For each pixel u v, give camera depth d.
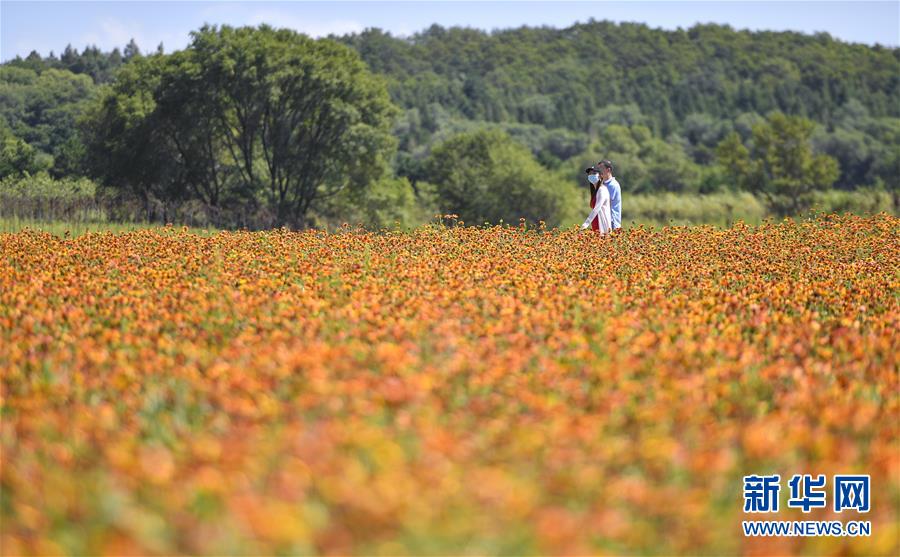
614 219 49.50
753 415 15.98
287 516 11.26
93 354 18.97
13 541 11.44
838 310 26.38
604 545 11.84
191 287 27.94
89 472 13.22
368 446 13.39
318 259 35.19
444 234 43.94
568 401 16.30
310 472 12.48
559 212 164.12
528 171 163.88
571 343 20.12
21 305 24.06
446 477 12.56
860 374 18.73
